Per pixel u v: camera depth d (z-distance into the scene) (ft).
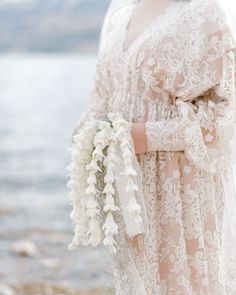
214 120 9.04
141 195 9.01
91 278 19.93
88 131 9.17
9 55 537.65
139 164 9.21
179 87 9.10
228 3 9.29
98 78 10.14
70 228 27.89
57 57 523.70
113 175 8.95
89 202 8.98
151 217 9.12
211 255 9.20
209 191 9.19
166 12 9.34
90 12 518.37
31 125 81.10
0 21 531.91
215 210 9.22
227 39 8.99
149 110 9.21
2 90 159.53
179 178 9.13
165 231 9.14
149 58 9.11
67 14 522.47
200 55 9.02
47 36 522.88
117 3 10.34
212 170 8.99
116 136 9.00
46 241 25.13
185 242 9.15
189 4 9.20
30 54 522.06
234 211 9.51
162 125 9.03
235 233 9.46
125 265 9.12
